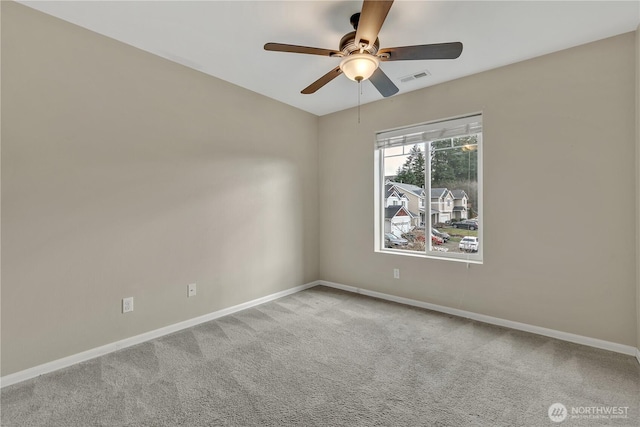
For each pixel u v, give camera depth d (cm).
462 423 155
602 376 195
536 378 194
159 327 259
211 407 169
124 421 158
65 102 208
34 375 197
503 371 202
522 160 264
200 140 287
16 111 190
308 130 404
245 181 327
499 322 279
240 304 322
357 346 240
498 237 278
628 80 219
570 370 202
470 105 291
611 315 228
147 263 251
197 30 219
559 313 249
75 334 214
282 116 367
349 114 388
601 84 229
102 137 226
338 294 378
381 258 362
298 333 264
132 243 242
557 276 250
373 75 220
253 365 212
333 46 240
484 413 163
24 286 194
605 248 230
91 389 185
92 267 222
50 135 203
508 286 274
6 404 171
